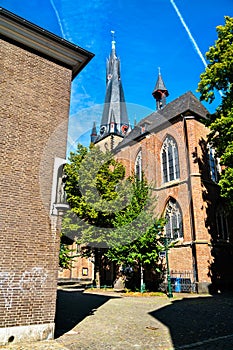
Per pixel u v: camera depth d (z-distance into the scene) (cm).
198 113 2408
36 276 724
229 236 2186
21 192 762
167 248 1734
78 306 1291
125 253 1766
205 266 1894
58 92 923
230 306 1236
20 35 871
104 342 673
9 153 772
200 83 1794
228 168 1522
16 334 661
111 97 5162
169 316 1012
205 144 2330
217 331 776
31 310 695
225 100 1689
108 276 2486
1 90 809
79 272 3716
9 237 712
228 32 1711
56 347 629
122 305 1311
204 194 2119
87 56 975
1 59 836
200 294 1767
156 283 2128
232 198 1504
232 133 1542
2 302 664
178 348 621
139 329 811
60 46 931
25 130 818
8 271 688
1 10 816
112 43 5759
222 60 1683
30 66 888
